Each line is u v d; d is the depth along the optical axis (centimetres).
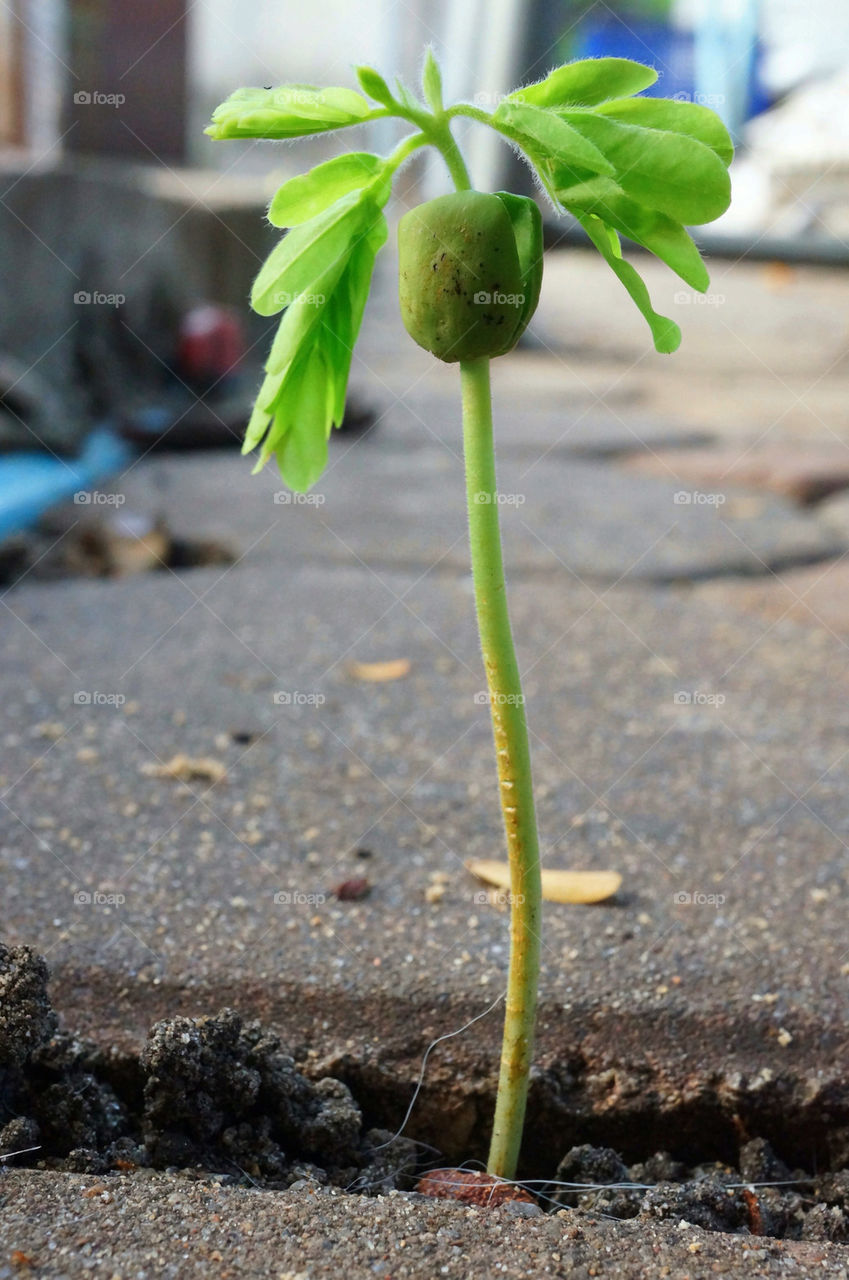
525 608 59
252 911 33
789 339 151
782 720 46
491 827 37
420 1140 30
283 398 26
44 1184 26
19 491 70
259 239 120
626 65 25
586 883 34
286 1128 28
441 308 24
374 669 50
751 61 231
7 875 34
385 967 31
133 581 62
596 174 24
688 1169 29
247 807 37
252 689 48
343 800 38
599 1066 30
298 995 30
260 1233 25
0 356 80
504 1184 28
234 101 24
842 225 204
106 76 120
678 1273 25
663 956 31
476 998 30
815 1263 25
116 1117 28
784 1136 29
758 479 87
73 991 30
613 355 142
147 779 39
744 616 59
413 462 92
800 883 34
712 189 24
